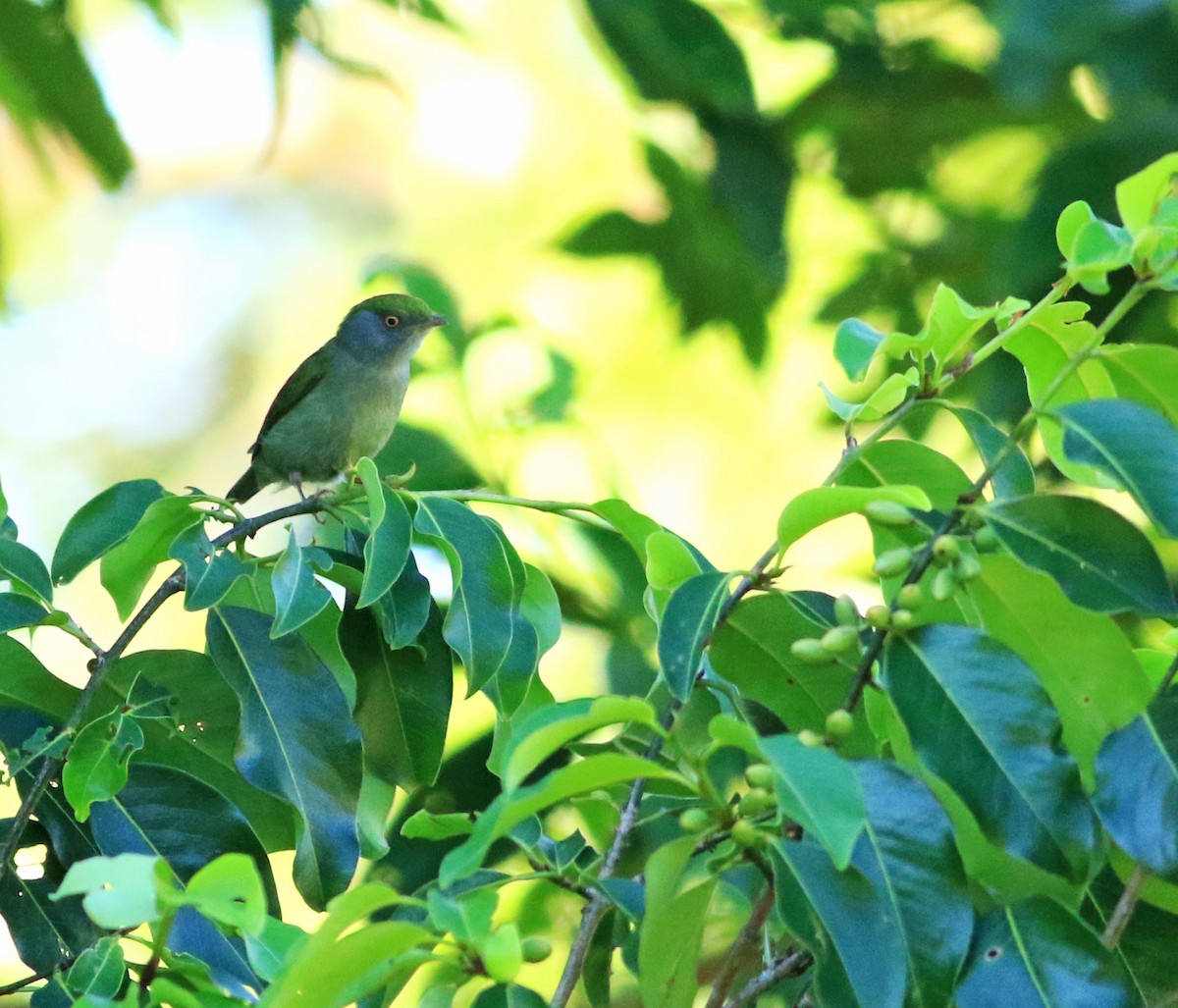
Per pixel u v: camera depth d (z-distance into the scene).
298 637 6.51
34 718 6.69
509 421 10.48
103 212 23.81
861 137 15.09
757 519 16.97
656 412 17.70
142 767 6.45
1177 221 5.06
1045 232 11.60
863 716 6.09
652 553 5.79
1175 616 4.80
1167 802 4.70
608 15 13.17
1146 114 11.91
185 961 5.30
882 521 5.22
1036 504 5.04
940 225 15.62
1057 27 11.30
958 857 4.69
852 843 4.10
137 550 6.64
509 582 6.34
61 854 6.52
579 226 15.02
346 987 4.58
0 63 13.14
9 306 15.84
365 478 6.28
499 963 4.36
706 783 4.73
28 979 6.31
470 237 20.84
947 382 5.79
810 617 5.84
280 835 7.03
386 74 12.23
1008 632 5.34
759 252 13.85
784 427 17.38
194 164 24.48
